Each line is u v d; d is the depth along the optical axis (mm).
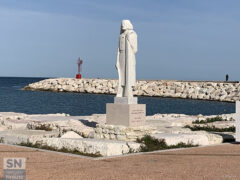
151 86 71062
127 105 14367
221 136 15688
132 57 15266
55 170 9258
